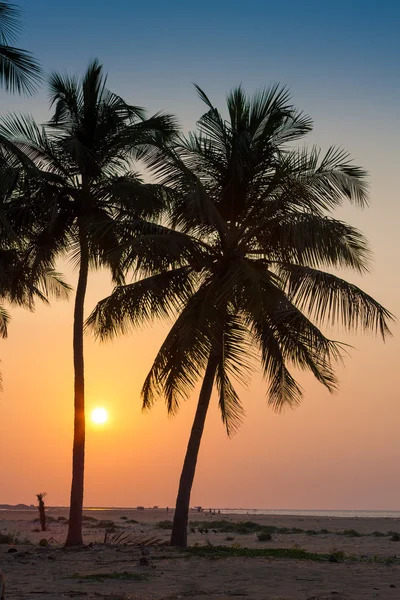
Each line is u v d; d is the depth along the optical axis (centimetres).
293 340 2222
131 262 2159
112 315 2169
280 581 1427
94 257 2480
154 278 2233
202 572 1562
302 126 2375
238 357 2314
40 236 2500
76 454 2358
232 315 2320
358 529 5359
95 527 5097
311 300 2125
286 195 2306
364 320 2102
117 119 2495
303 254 2198
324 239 2161
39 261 2480
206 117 2384
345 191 2314
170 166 2320
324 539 3612
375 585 1367
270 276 2244
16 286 2633
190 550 2023
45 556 1938
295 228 2161
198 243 2294
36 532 4272
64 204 2486
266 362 2283
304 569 1609
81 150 2355
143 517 8988
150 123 2520
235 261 2256
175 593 1262
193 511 13575
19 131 2469
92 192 2488
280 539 3562
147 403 2288
